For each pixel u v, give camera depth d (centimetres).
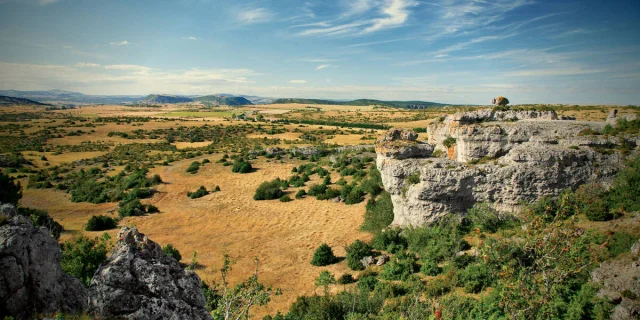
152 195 6206
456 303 1817
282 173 7400
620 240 1934
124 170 8094
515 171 2711
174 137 13025
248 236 4138
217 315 1675
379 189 4891
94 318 965
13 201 3766
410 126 15250
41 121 16062
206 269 3250
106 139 12544
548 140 2897
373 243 3222
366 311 2078
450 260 2431
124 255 1068
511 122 3212
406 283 2355
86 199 6119
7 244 953
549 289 1478
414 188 2984
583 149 2698
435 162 2983
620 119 2991
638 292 1569
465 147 3164
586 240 1922
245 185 6656
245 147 10631
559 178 2656
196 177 7294
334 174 6669
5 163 8119
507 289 1577
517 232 2442
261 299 1836
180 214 5203
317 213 4719
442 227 2816
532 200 2709
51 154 9962
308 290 2692
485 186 2808
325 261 3156
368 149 8431
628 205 2334
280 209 5088
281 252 3566
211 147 10881
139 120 17300
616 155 2638
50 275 1055
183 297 1059
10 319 895
